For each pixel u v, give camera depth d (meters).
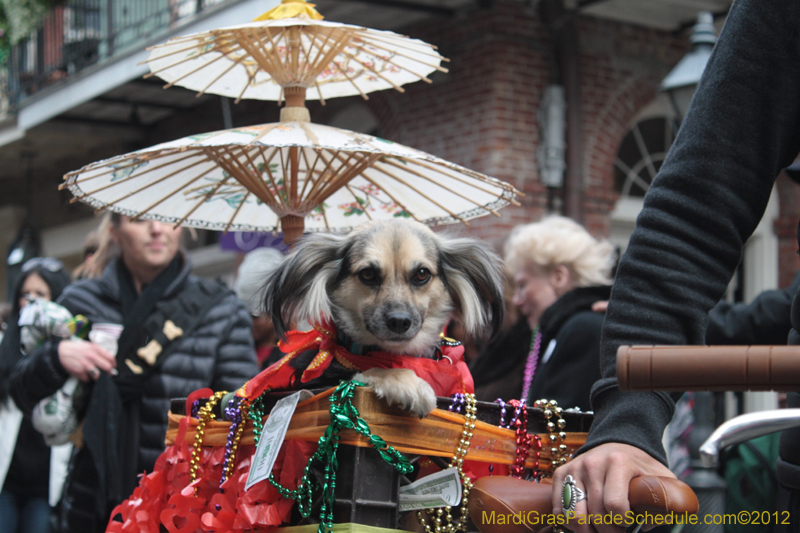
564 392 2.35
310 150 2.14
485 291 1.82
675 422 2.88
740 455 2.48
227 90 2.34
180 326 2.88
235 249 6.64
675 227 1.18
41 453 3.48
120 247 3.06
